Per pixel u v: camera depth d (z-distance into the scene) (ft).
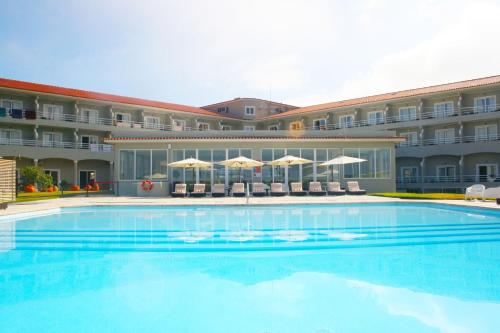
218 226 33.71
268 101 174.19
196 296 14.39
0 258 21.18
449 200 53.88
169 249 23.54
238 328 11.38
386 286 15.53
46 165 117.50
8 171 46.47
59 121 115.85
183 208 49.42
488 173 107.96
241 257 21.17
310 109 144.15
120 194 74.49
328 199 58.44
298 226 33.47
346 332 11.03
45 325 11.66
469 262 19.70
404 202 53.42
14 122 108.88
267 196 67.56
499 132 106.52
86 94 125.49
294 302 13.64
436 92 112.68
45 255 21.94
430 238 27.25
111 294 14.67
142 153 75.20
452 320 11.89
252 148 75.56
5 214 38.29
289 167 76.38
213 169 75.46
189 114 143.74
